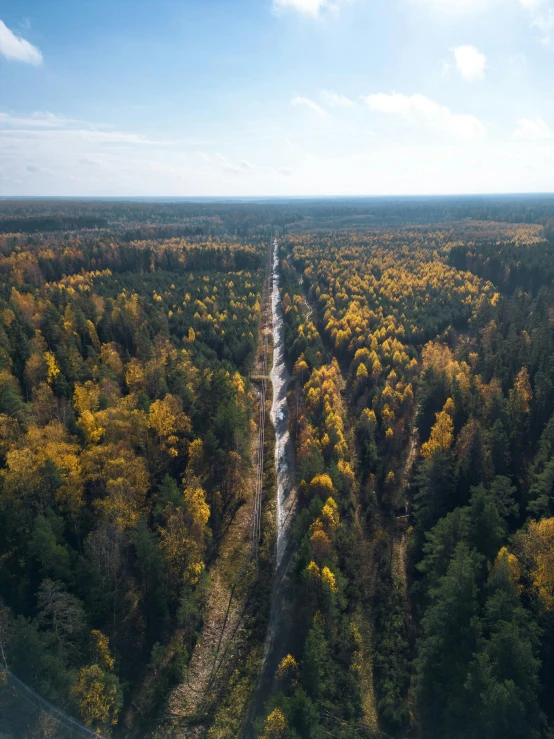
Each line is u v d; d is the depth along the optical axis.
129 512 54.91
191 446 69.38
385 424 86.31
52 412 71.06
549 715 39.03
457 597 41.72
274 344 142.88
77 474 56.44
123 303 125.25
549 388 70.62
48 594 42.94
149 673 49.97
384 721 44.84
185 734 45.78
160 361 93.75
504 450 63.09
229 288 173.38
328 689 46.56
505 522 54.25
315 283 187.38
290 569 63.59
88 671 41.12
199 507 58.78
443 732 40.69
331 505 61.97
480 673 37.00
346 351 125.81
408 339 123.44
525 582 46.62
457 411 77.81
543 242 184.50
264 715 46.50
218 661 52.56
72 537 54.06
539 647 41.97
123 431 66.81
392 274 182.38
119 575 55.25
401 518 69.56
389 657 50.31
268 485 80.38
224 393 81.06
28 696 36.47
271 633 55.75
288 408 106.06
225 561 64.94
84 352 96.12
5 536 49.53
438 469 62.16
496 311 119.62
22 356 81.94
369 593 58.19
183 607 52.12
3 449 59.34
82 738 39.03
